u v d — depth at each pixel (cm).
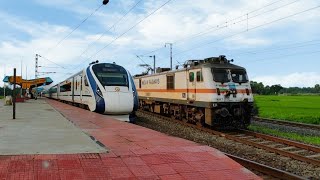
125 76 2050
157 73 2680
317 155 1201
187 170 665
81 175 605
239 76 1909
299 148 1345
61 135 958
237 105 1884
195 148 816
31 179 572
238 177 648
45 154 695
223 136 1638
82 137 923
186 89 2108
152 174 635
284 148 1335
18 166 620
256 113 3203
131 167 660
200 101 1923
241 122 1903
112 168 647
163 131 1822
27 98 4416
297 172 975
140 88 3158
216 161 725
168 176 631
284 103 5484
